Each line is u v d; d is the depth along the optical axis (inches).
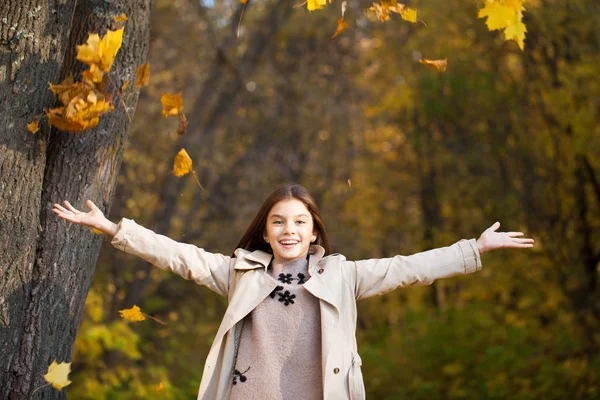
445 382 465.1
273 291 135.3
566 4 388.8
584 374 380.2
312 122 577.3
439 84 450.3
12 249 125.3
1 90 122.8
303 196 140.1
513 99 428.8
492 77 440.5
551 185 416.2
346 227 611.2
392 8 137.6
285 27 547.5
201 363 492.4
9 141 123.1
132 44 142.7
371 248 620.1
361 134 630.5
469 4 442.9
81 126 121.7
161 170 501.7
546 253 419.5
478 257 133.1
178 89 516.4
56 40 129.1
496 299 493.4
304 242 138.2
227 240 512.7
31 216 127.4
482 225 466.0
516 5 137.1
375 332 574.6
